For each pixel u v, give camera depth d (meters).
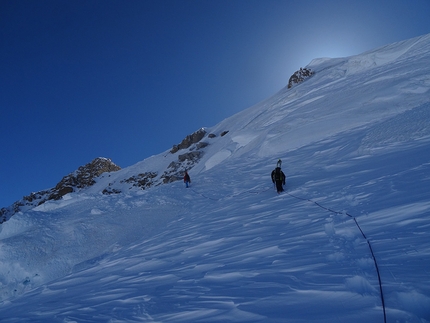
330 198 6.55
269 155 21.00
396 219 3.72
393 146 10.34
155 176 71.75
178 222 11.92
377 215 4.14
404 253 2.65
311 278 2.69
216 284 3.32
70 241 13.59
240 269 3.61
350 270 2.62
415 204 4.00
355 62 45.19
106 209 16.77
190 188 18.34
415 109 13.91
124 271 6.15
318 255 3.31
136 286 4.41
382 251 2.85
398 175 6.32
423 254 2.52
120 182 78.56
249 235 5.62
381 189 5.66
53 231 14.77
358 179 7.50
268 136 23.70
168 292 3.50
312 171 11.84
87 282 6.33
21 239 14.01
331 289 2.36
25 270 12.17
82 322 3.18
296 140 20.16
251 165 20.09
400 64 28.25
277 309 2.27
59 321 3.50
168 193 17.86
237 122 69.69
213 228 7.86
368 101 19.84
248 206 9.66
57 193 88.56
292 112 30.58
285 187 10.45
